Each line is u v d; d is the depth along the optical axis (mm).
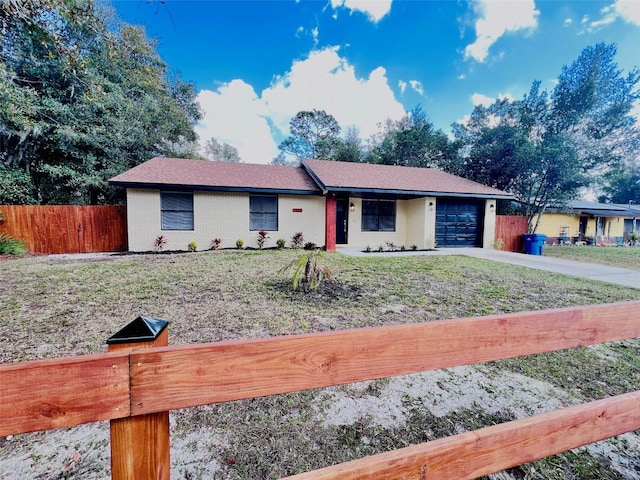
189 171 10047
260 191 9828
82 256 8039
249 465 1541
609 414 1219
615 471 1564
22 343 2730
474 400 2123
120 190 12328
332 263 7270
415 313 3680
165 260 7344
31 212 8773
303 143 27250
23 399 662
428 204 10602
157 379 753
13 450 1601
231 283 5059
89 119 10930
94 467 1501
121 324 3211
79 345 2703
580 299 4398
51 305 3811
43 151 10906
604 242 17328
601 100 12461
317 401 2088
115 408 726
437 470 952
